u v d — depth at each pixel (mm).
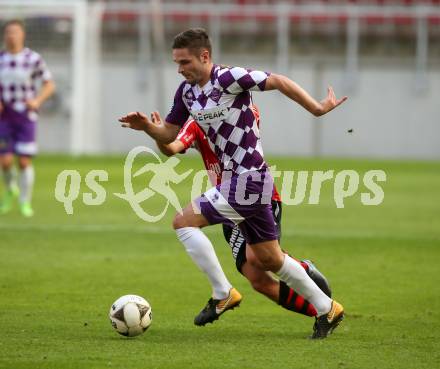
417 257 38188
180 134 23906
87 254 38219
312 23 118375
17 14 100125
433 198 65062
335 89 117000
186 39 22125
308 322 25484
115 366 19750
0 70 51938
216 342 22547
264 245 22641
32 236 43375
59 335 23141
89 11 109312
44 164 89250
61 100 109250
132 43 116750
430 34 116312
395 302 28531
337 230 47094
